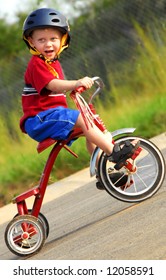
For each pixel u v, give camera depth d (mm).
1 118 26516
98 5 34094
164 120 23062
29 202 18547
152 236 11195
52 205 17250
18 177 21266
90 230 12961
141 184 15094
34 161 21938
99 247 11562
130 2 32656
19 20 37469
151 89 29000
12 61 31125
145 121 23172
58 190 18938
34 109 12562
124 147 12734
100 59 32031
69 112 12438
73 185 19062
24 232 12594
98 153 12836
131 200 13281
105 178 13148
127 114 25297
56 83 12312
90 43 32406
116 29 32531
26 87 12711
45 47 12570
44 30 12594
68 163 21031
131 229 11914
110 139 12734
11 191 20516
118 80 30281
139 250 10766
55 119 12359
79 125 12508
